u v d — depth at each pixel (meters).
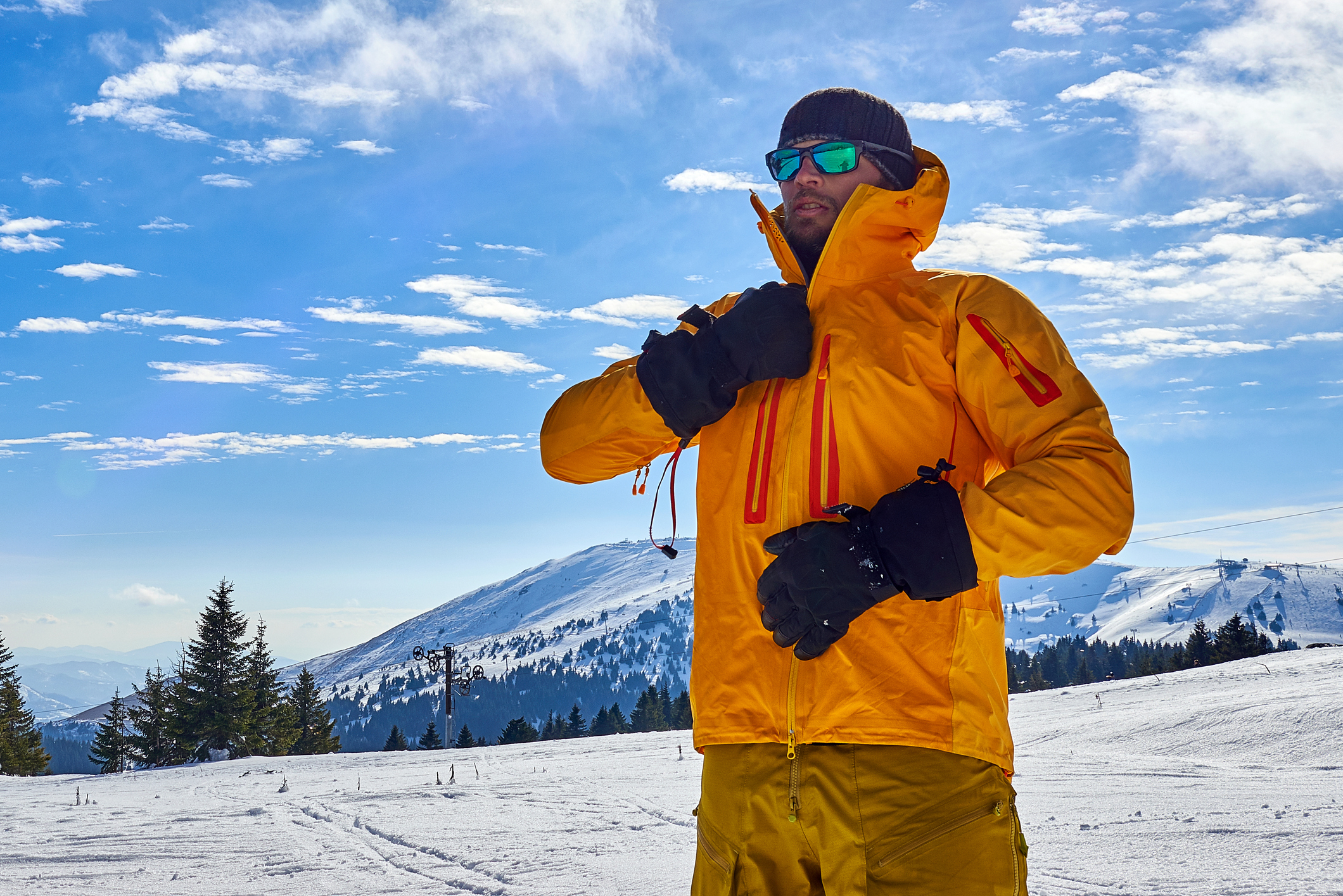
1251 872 4.80
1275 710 13.58
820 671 1.53
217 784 14.49
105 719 64.62
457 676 54.94
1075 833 6.18
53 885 5.49
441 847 6.41
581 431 1.99
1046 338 1.57
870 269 1.70
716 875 1.68
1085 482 1.43
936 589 1.43
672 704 115.81
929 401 1.59
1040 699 24.31
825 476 1.60
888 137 1.77
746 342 1.66
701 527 1.77
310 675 77.69
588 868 5.45
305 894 5.07
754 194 1.83
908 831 1.48
